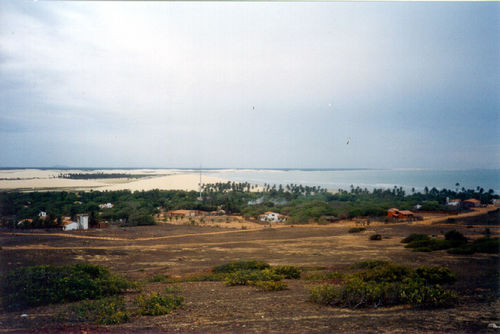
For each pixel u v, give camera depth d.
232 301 8.34
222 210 65.50
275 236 34.25
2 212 47.03
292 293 9.24
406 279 8.55
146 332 5.88
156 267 19.61
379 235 28.95
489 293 8.16
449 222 36.84
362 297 7.45
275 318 6.65
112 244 30.42
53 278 8.76
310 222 46.81
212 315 6.98
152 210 61.62
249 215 56.66
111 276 10.50
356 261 18.36
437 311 6.86
